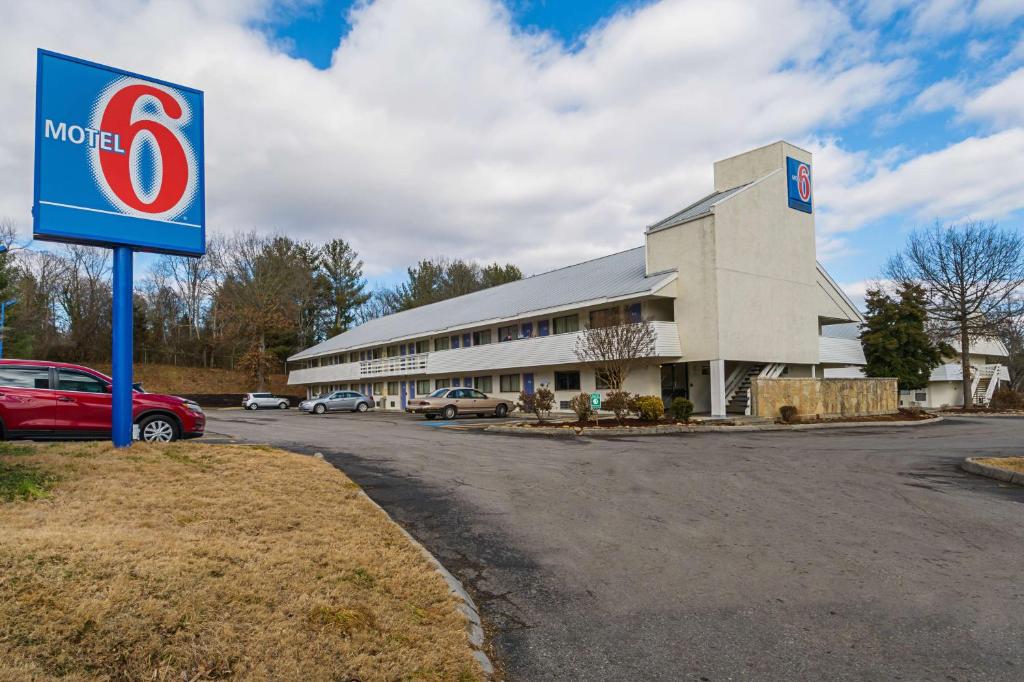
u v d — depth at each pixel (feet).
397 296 241.14
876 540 23.20
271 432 61.67
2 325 103.19
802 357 89.76
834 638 15.10
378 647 13.12
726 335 78.48
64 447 29.35
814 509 27.96
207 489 24.36
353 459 40.14
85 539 15.88
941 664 13.74
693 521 25.85
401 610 15.26
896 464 41.09
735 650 14.51
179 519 19.97
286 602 14.25
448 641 14.02
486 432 65.92
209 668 11.17
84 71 29.94
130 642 11.31
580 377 93.09
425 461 40.22
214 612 13.01
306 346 213.05
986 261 115.03
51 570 13.43
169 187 32.04
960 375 135.85
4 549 14.15
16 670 9.87
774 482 34.19
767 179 87.04
